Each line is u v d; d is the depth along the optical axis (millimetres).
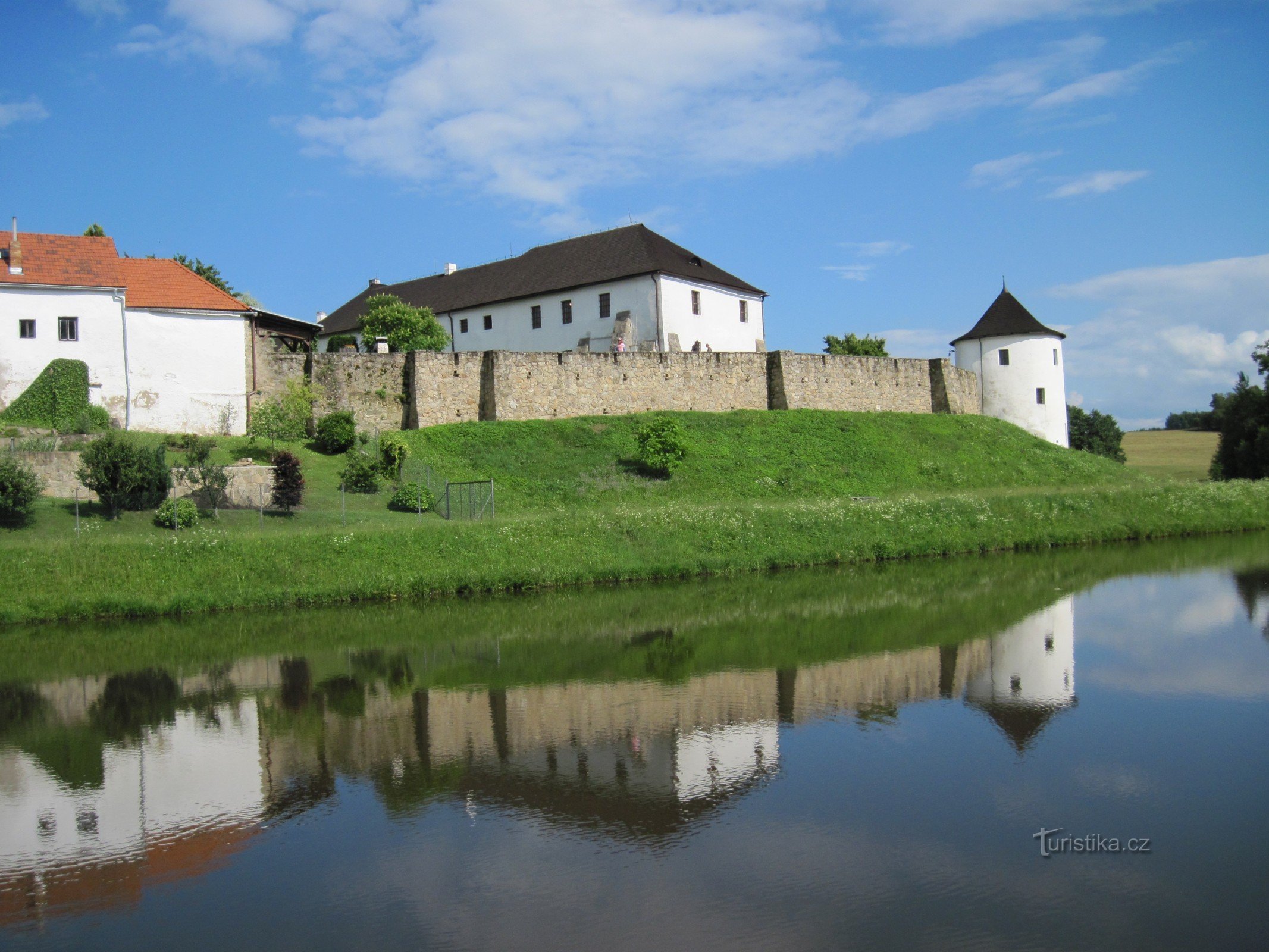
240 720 13297
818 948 7090
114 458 26453
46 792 10688
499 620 20125
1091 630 17750
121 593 21469
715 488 35344
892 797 9930
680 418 40875
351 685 15070
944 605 20812
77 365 33656
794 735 11984
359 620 20453
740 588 23656
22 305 33219
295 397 34469
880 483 38062
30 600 20891
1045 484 40406
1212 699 13227
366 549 24141
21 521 25234
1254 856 8500
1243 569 24812
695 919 7578
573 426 38562
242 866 8742
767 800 9898
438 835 9258
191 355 35781
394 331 49062
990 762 10906
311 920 7727
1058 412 51969
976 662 15531
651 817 9555
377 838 9234
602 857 8703
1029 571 25375
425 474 33031
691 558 26312
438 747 11867
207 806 10172
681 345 47969
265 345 38906
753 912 7676
